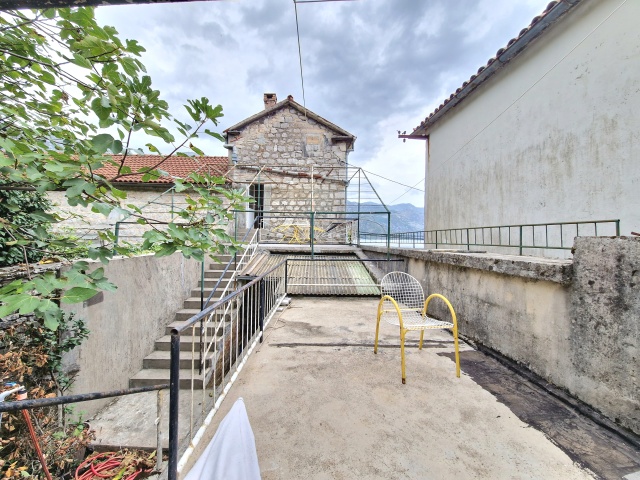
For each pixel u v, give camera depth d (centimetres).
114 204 184
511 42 438
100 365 356
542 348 249
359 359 301
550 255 418
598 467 161
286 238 1072
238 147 1077
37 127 181
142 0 85
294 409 216
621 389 184
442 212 739
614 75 334
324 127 1098
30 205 321
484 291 327
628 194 319
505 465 163
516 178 486
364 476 157
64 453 257
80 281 153
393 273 371
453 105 646
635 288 176
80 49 155
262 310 359
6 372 235
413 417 206
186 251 191
